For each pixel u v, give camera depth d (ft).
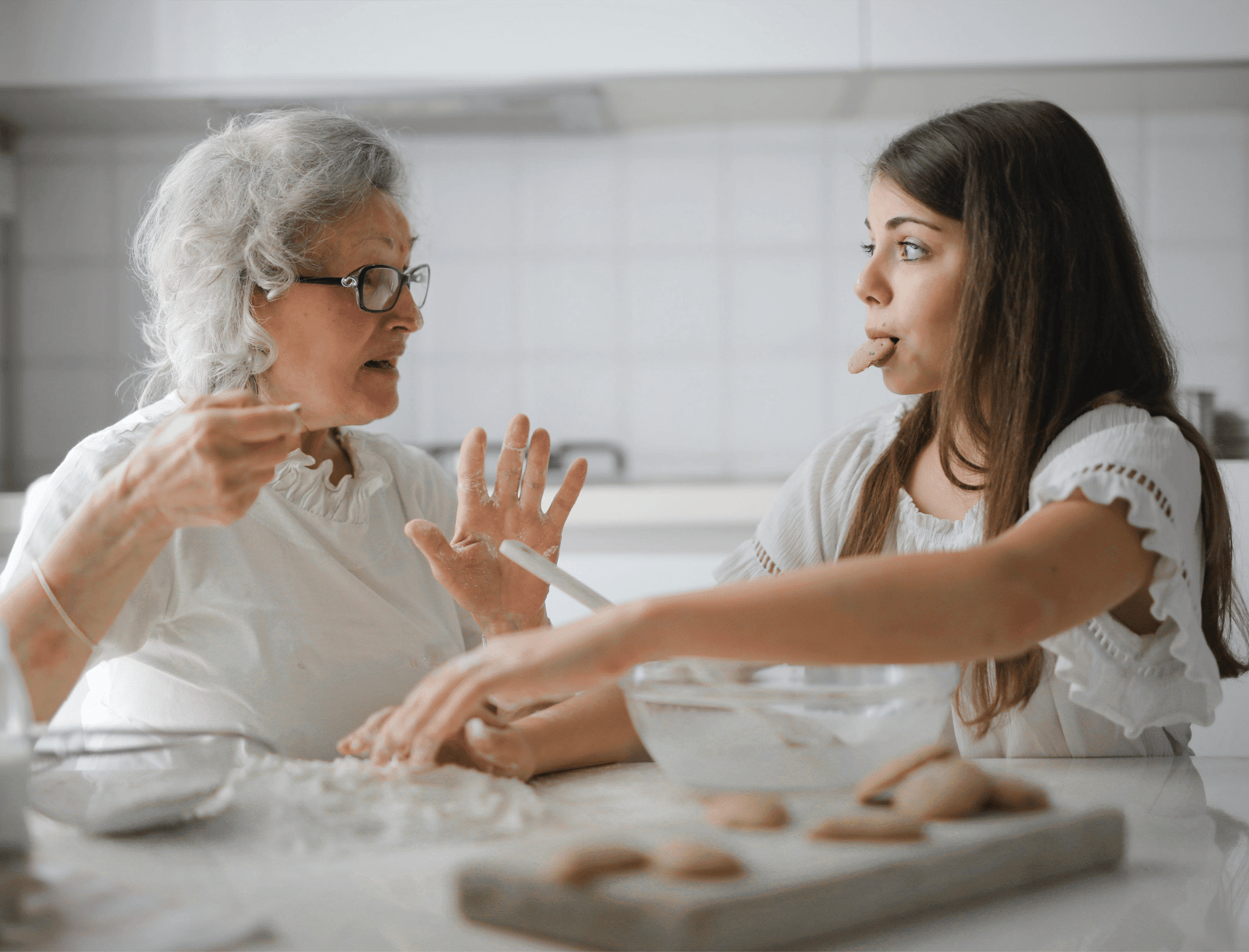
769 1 7.82
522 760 2.35
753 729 1.87
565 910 1.29
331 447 3.70
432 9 7.89
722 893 1.28
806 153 9.21
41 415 9.32
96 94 8.09
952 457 3.43
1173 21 7.69
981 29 7.75
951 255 3.04
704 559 7.45
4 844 1.53
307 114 3.58
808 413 9.36
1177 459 2.54
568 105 8.46
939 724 1.95
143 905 1.36
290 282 3.29
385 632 3.39
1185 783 2.38
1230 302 8.96
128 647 3.08
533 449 3.20
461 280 9.43
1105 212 3.02
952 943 1.35
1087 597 2.13
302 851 1.72
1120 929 1.41
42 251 9.25
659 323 9.39
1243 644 4.27
